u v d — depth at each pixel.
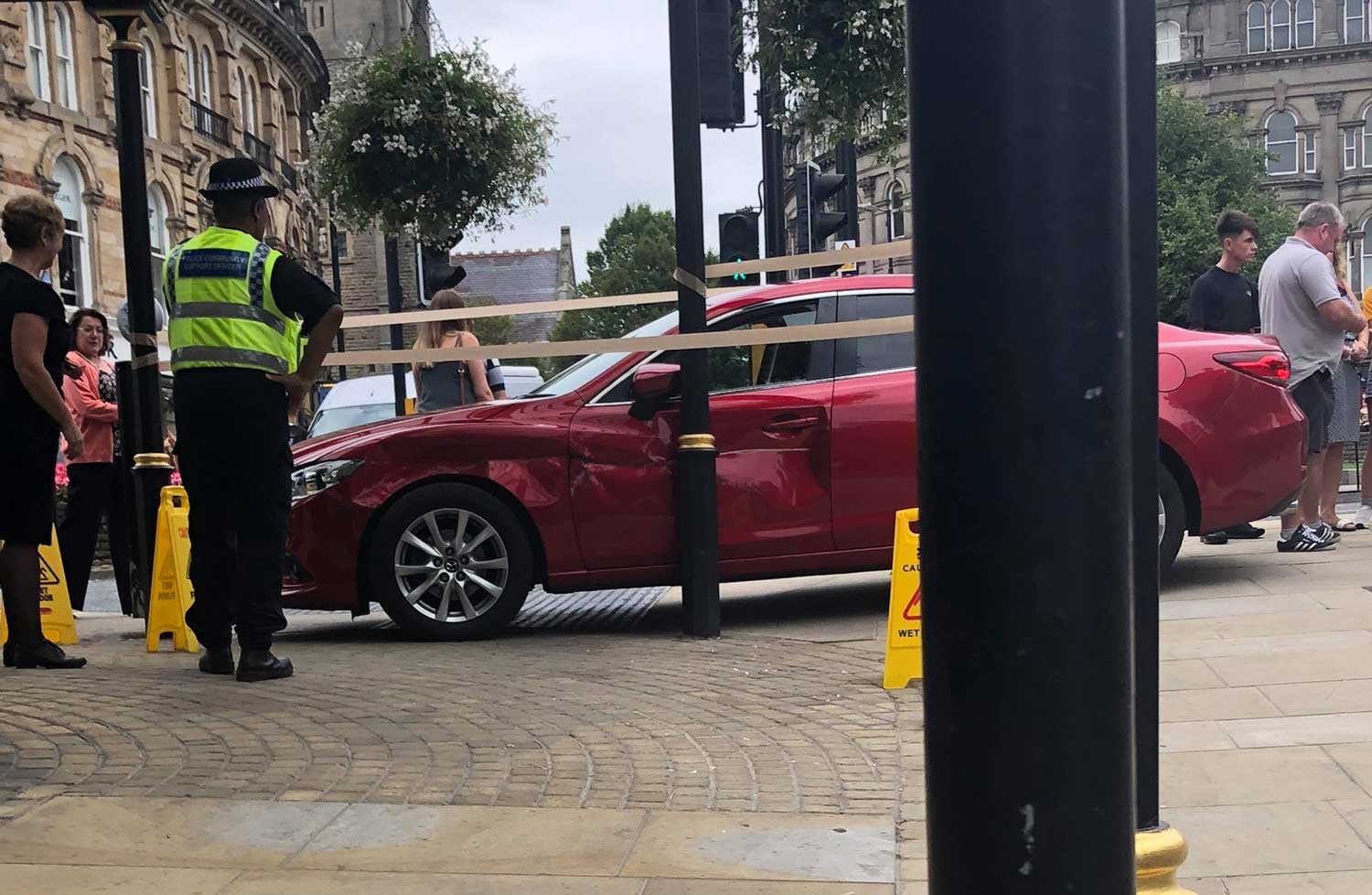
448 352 6.45
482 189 12.65
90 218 29.19
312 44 47.38
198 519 5.72
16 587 5.96
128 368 7.05
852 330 6.19
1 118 26.22
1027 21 1.14
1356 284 59.44
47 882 3.17
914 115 1.21
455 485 6.57
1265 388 7.01
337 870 3.26
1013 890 1.19
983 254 1.16
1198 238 43.50
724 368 6.88
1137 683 2.18
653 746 4.41
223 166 5.61
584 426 6.67
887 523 6.70
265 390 5.52
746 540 6.63
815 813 3.68
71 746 4.43
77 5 29.09
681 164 6.39
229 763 4.20
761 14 9.45
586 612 7.89
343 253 60.53
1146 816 2.19
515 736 4.55
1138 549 2.17
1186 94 61.16
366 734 4.58
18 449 5.82
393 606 6.55
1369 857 3.23
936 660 1.22
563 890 3.12
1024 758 1.18
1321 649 5.41
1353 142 59.44
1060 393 1.16
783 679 5.46
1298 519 8.23
